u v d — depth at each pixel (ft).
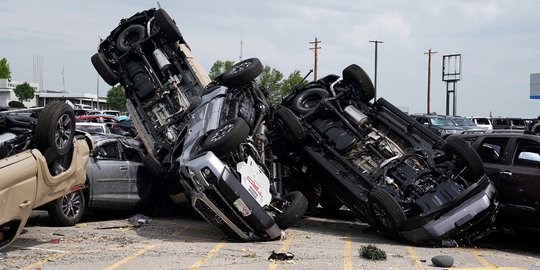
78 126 70.64
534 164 31.83
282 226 32.30
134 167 39.32
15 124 26.61
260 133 36.35
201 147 30.71
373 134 37.52
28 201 25.29
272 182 34.40
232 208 29.76
